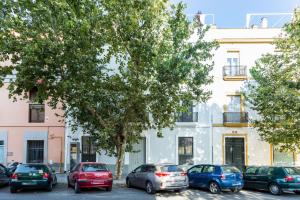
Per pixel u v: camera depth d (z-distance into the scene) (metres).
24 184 15.05
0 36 14.91
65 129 25.25
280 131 19.78
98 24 14.79
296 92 17.64
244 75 24.38
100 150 22.25
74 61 15.32
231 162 24.02
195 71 16.98
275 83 19.67
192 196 14.50
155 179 14.80
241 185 15.77
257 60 21.95
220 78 24.61
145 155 24.39
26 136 26.42
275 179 15.44
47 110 26.66
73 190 16.09
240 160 24.00
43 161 26.17
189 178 17.05
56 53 14.95
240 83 24.45
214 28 25.08
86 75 16.19
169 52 15.93
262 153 23.84
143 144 24.70
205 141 24.20
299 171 15.68
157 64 15.60
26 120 26.58
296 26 17.17
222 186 15.25
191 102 18.06
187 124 24.28
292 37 17.78
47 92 17.69
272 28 24.95
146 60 15.79
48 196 14.13
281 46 19.59
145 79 16.45
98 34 15.17
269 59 20.34
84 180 15.04
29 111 26.73
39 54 14.80
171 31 15.93
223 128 24.22
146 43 15.35
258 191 16.62
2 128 26.52
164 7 15.55
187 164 23.98
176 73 15.75
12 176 15.20
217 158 23.94
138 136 19.62
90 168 15.52
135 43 15.41
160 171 14.96
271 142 20.48
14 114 26.66
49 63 15.18
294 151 21.38
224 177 15.38
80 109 18.55
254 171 16.86
